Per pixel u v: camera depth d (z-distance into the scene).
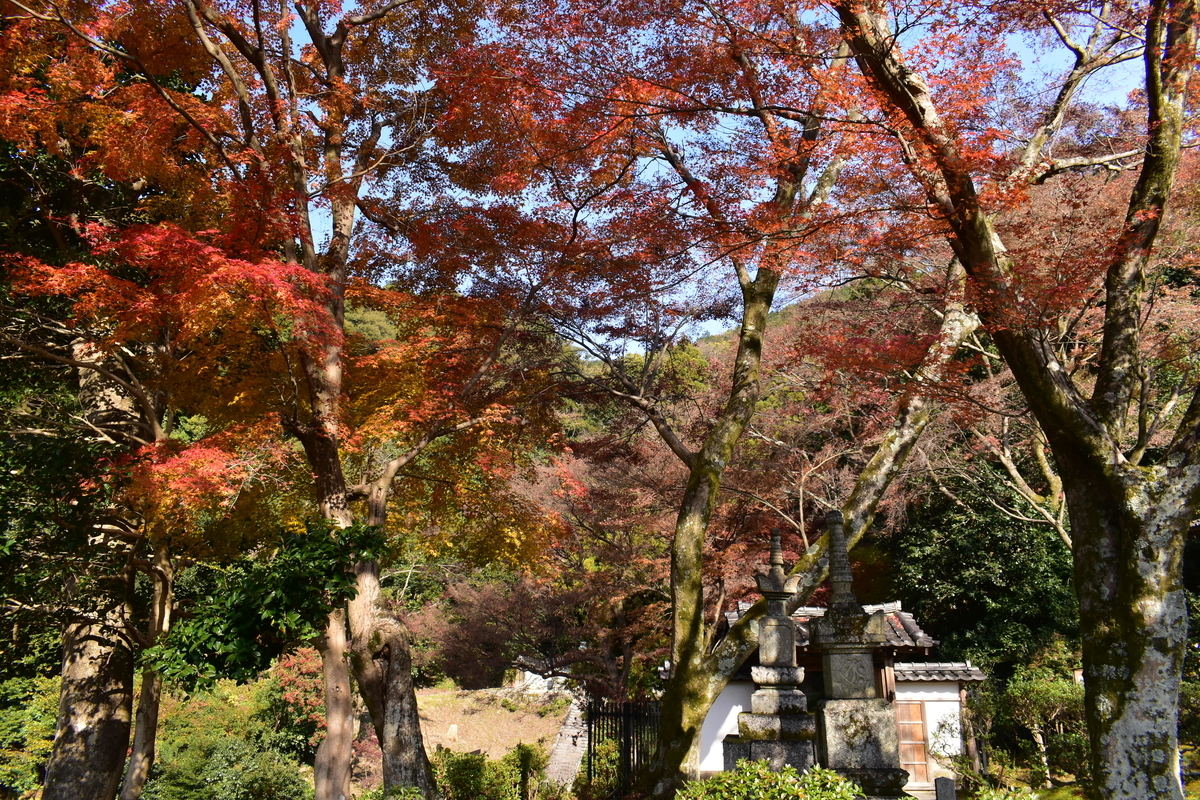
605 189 10.11
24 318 11.62
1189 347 10.44
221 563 12.78
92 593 11.81
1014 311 6.61
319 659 22.88
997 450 14.03
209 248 8.50
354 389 12.16
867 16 6.95
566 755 22.20
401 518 13.57
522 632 17.97
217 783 17.77
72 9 10.47
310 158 12.04
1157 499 6.20
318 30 12.14
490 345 12.41
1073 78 8.55
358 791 20.23
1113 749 6.00
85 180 12.23
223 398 11.09
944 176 6.64
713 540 16.14
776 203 8.70
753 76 8.45
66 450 10.43
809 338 8.10
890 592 19.91
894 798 6.44
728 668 9.24
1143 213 6.83
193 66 12.06
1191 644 14.45
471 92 10.02
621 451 13.99
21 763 19.11
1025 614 17.36
